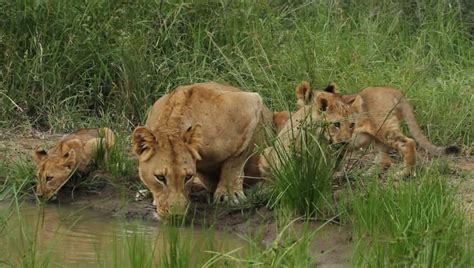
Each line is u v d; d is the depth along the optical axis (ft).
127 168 43.32
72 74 51.83
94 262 34.09
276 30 56.49
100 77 51.67
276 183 38.83
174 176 36.52
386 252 31.60
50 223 38.75
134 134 37.29
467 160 46.75
